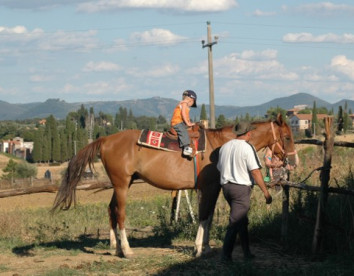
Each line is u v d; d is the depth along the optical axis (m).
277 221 10.24
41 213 17.03
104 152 9.52
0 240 11.64
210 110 31.89
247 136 8.27
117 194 9.46
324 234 8.42
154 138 9.25
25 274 8.33
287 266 7.97
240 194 8.05
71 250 10.20
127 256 9.25
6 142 160.25
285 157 9.30
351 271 7.28
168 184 9.21
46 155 124.38
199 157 9.08
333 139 8.43
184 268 8.20
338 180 11.62
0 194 12.03
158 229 11.62
